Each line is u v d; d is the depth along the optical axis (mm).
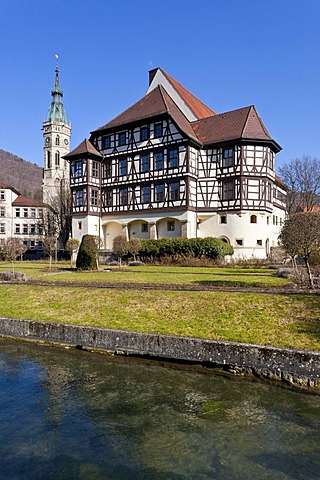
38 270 24156
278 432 5105
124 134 35625
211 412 5742
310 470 4270
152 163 33406
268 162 31391
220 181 31859
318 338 7574
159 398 6297
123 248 27609
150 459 4543
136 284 14172
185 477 4195
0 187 53625
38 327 9930
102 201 37219
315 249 12344
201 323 9070
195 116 36375
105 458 4578
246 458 4520
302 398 6215
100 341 8953
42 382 7066
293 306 9406
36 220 54969
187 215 30922
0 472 4324
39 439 5008
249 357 7270
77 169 37188
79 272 21734
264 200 30766
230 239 30891
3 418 5586
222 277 16953
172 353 8062
